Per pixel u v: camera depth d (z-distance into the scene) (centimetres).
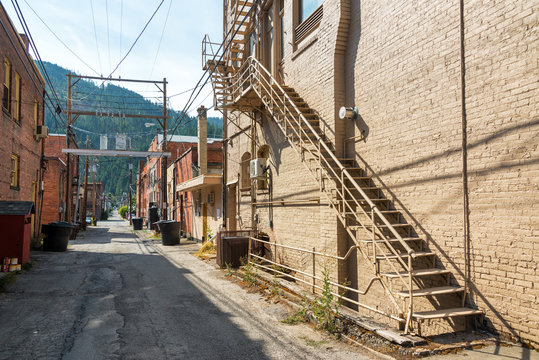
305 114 969
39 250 1705
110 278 1078
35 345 554
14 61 1394
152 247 1970
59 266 1277
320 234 950
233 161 1603
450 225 621
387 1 781
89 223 5256
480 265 568
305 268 1020
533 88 506
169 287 956
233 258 1239
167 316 705
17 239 1128
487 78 569
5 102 1345
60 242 1688
